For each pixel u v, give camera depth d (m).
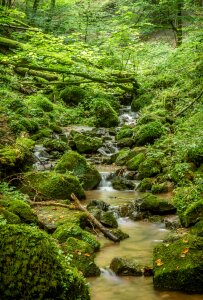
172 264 5.29
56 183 8.87
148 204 8.27
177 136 12.40
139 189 10.30
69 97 18.52
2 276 3.77
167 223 7.64
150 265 5.80
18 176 9.30
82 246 6.03
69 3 22.56
